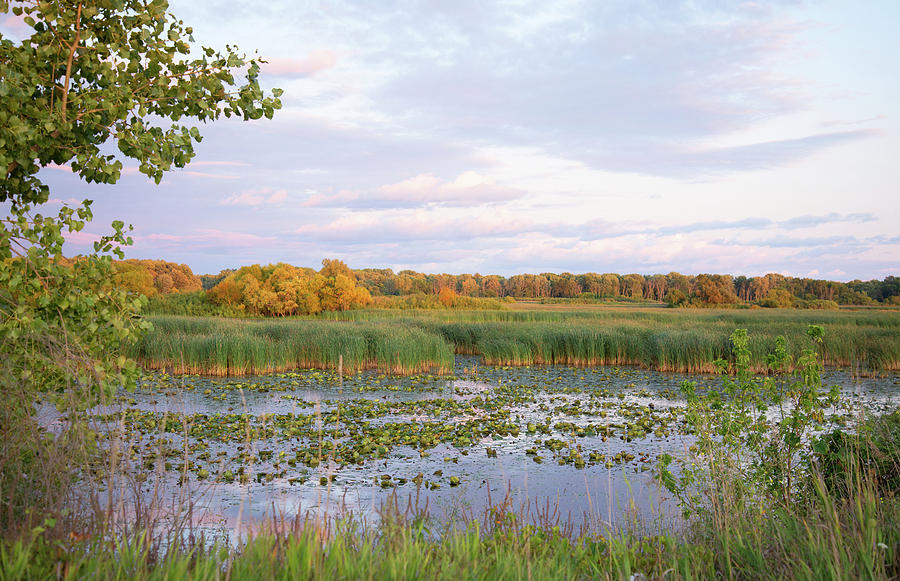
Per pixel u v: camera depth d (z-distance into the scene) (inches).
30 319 182.9
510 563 142.8
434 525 228.8
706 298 3100.4
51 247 199.0
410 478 310.3
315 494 281.1
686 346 824.9
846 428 331.0
